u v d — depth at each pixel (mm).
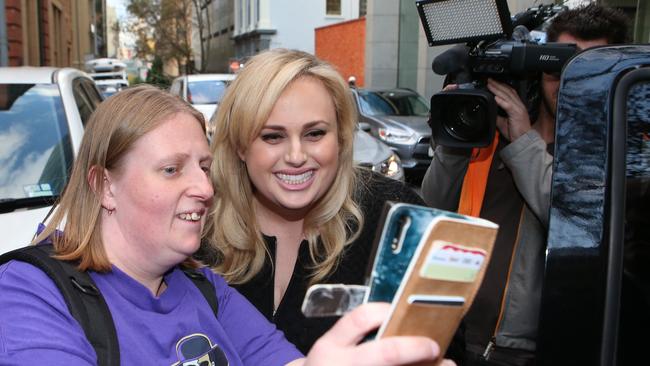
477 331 1978
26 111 3416
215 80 11523
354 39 19500
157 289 1315
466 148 2020
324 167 1589
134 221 1209
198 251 1758
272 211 1723
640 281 1475
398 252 730
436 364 783
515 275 1957
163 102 1259
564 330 1478
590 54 1640
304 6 29672
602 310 1444
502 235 2008
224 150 1684
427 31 2139
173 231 1220
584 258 1487
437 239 704
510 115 1954
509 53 1931
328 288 788
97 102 4523
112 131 1207
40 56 18406
